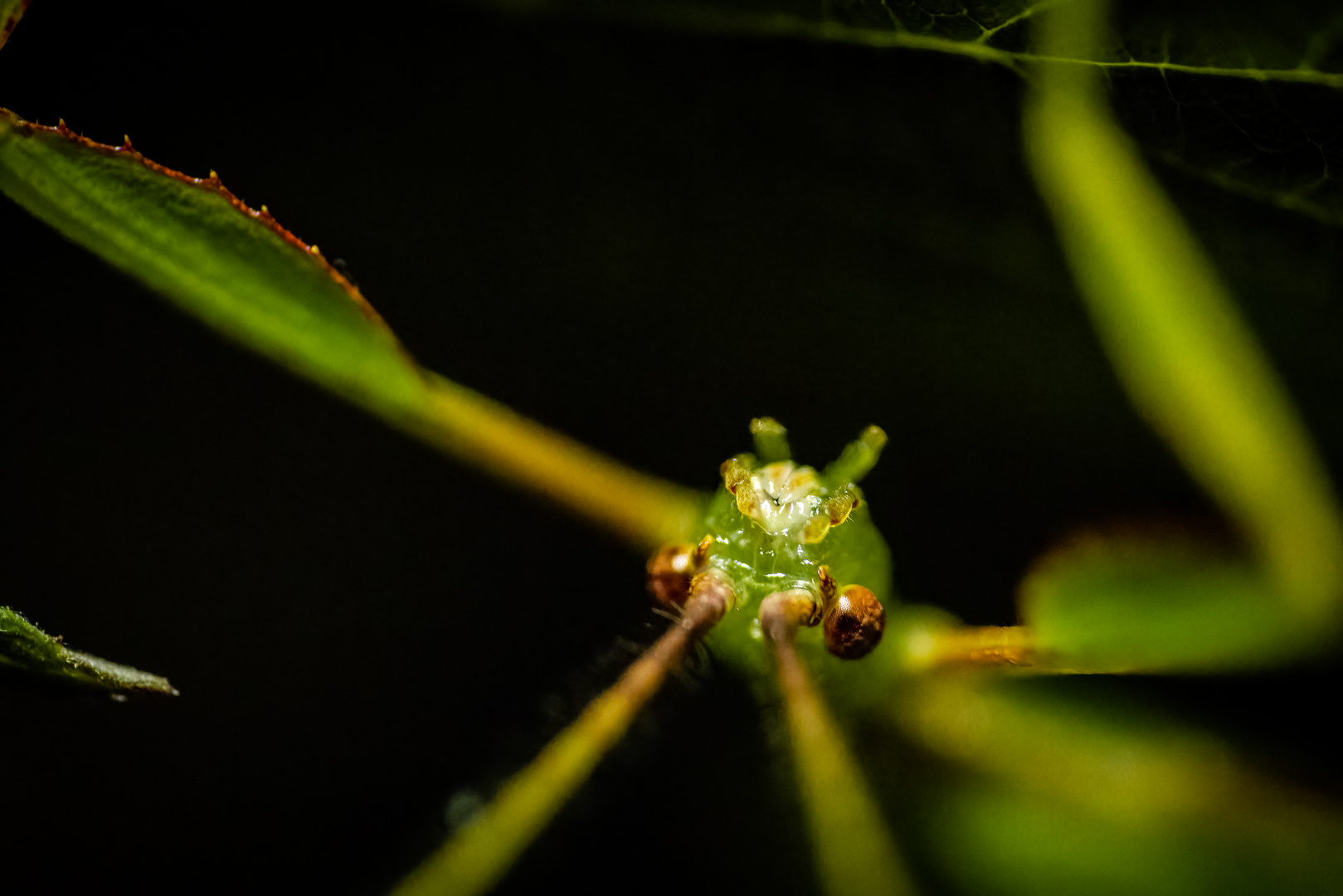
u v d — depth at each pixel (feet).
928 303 0.30
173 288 0.27
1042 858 0.27
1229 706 0.28
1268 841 0.27
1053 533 0.29
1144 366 0.28
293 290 0.27
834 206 0.30
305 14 0.30
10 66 0.30
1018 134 0.29
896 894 0.27
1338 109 0.28
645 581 0.28
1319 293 0.29
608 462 0.29
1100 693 0.29
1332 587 0.27
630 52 0.30
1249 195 0.29
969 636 0.28
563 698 0.26
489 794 0.26
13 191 0.27
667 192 0.30
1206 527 0.28
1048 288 0.30
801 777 0.27
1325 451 0.29
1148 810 0.28
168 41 0.30
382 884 0.26
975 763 0.28
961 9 0.29
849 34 0.29
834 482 0.29
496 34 0.30
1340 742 0.28
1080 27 0.28
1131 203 0.28
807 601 0.28
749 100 0.30
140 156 0.27
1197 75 0.28
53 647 0.26
